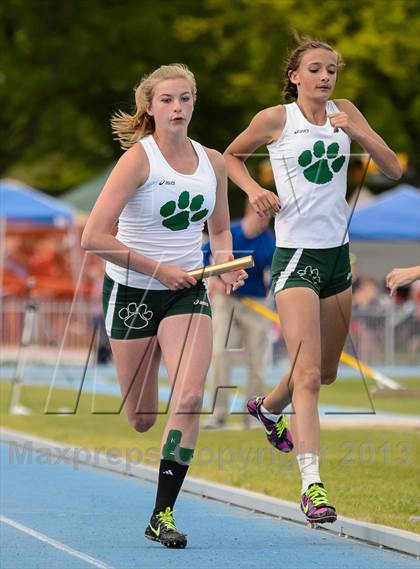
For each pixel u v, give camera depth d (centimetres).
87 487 1906
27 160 7781
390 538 1414
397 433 2480
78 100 7625
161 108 1388
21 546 1435
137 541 1466
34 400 3309
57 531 1532
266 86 7206
